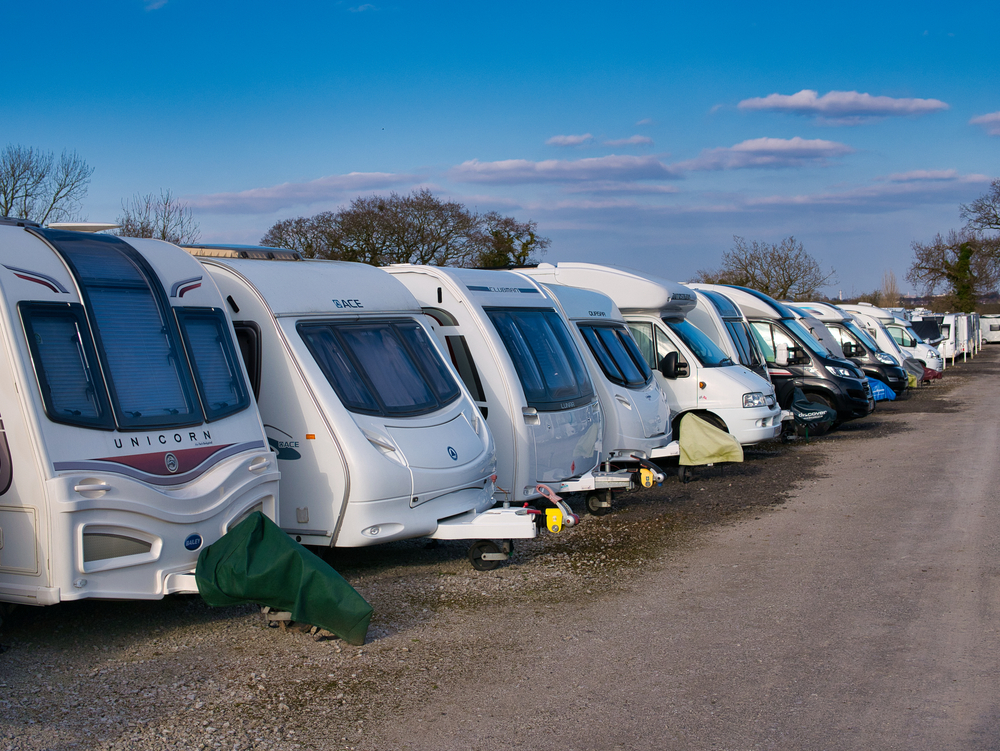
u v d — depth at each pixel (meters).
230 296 7.18
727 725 4.57
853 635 5.90
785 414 14.88
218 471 6.05
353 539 6.85
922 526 9.19
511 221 37.69
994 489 11.27
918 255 70.88
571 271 13.21
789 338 17.52
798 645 5.72
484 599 6.78
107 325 5.79
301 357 6.99
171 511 5.65
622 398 10.55
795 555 8.08
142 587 5.56
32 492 5.20
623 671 5.32
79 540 5.23
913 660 5.43
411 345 7.93
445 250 36.62
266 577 5.57
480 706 4.84
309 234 36.41
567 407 9.42
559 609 6.53
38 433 5.20
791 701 4.86
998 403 23.59
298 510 6.98
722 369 13.22
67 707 4.78
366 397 7.19
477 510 7.70
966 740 4.36
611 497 10.09
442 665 5.42
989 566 7.58
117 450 5.50
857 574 7.41
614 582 7.24
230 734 4.50
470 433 7.83
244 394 6.55
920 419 20.03
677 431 13.18
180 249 6.70
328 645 5.76
